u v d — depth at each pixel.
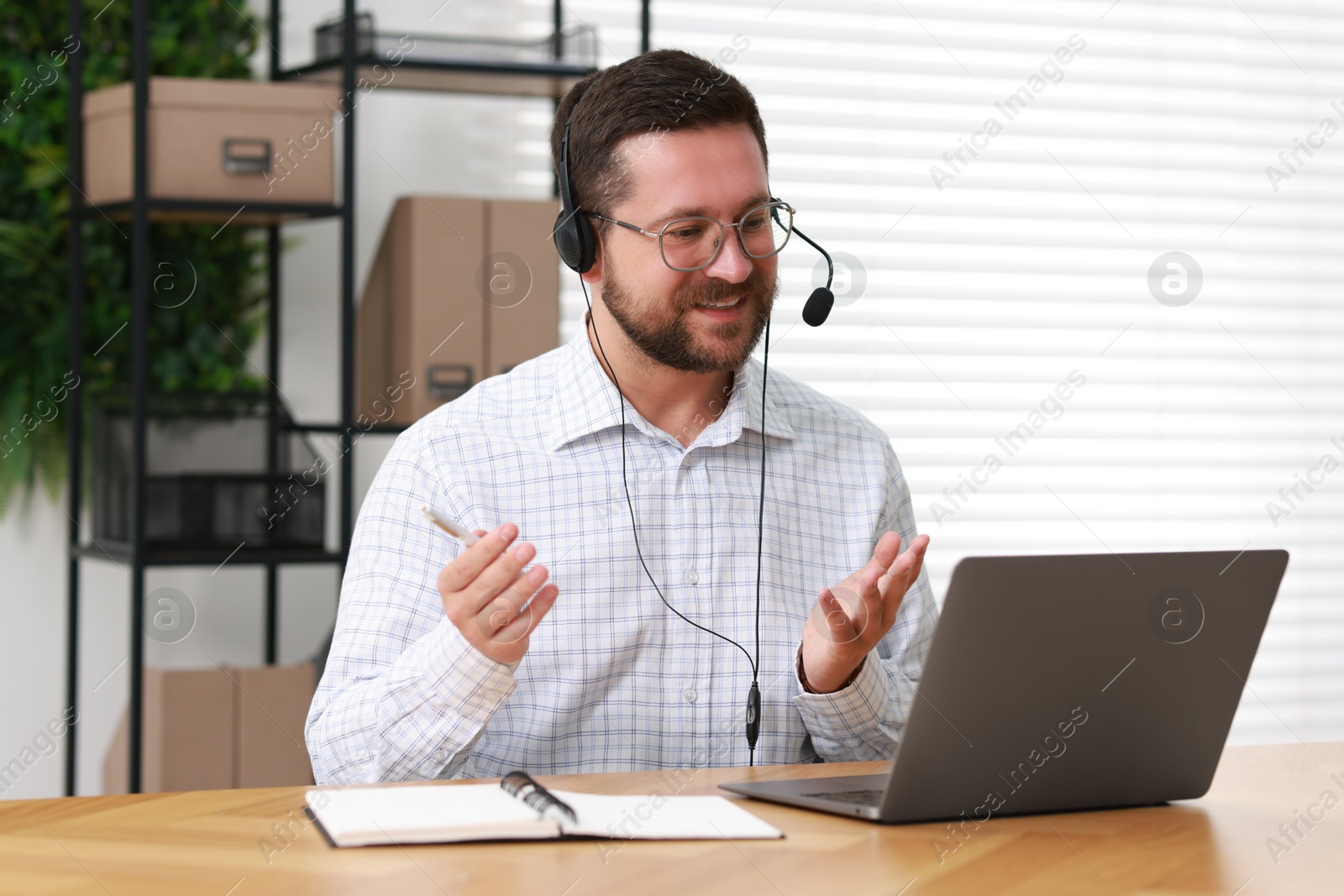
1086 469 2.78
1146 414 2.82
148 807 0.84
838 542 1.27
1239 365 2.89
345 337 2.10
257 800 0.86
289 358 2.43
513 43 2.21
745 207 1.10
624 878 0.69
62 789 2.31
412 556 1.15
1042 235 2.77
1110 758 0.86
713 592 1.19
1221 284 2.89
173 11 2.30
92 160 2.14
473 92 2.31
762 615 1.20
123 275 2.30
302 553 2.06
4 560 2.27
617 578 1.17
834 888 0.68
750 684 1.18
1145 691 0.85
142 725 2.01
